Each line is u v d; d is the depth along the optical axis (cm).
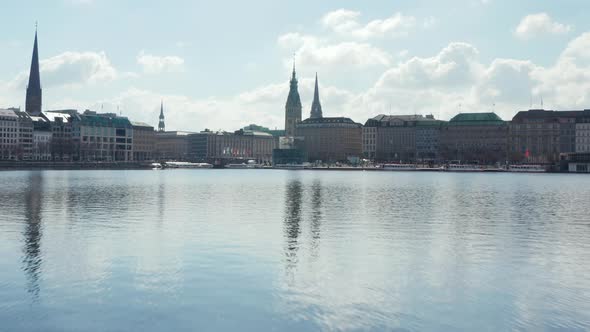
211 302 3544
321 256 4866
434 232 6250
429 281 4056
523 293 3766
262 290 3797
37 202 9569
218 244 5406
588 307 3484
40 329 3100
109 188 13962
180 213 8106
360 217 7644
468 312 3394
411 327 3158
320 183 18438
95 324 3172
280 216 7762
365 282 4016
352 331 3098
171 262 4588
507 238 5850
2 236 5819
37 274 4175
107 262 4581
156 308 3428
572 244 5503
